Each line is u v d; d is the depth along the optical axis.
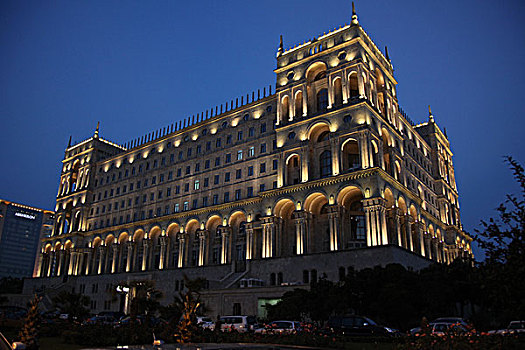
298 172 69.56
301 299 46.19
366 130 60.56
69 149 123.38
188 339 25.53
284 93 73.94
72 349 26.92
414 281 45.00
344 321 35.31
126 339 30.89
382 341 31.64
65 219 114.69
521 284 15.76
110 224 101.12
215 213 78.94
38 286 109.81
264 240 66.44
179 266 81.75
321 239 64.31
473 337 21.03
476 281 18.03
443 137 107.12
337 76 67.44
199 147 88.50
